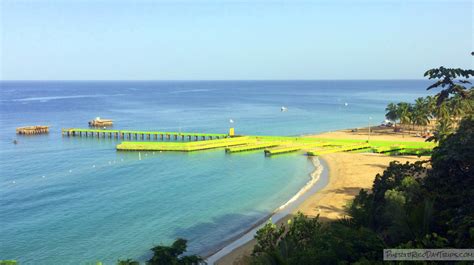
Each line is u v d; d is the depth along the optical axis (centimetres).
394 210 2581
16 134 12938
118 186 6838
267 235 3216
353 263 2120
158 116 18175
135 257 4150
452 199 2667
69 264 4016
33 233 4784
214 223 5041
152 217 5297
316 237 2656
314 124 15000
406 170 3969
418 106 11862
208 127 14538
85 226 4997
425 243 2161
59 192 6512
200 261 2900
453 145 2898
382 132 12169
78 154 9700
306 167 8000
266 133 12888
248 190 6488
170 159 8994
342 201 5572
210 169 8000
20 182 7162
